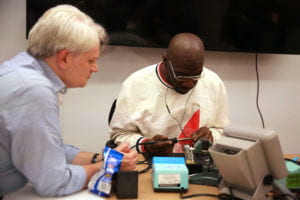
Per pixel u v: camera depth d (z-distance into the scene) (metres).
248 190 1.12
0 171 1.13
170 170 1.17
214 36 2.68
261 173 1.09
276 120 3.01
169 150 1.57
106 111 2.73
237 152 1.08
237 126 1.14
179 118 1.86
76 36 1.13
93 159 1.36
